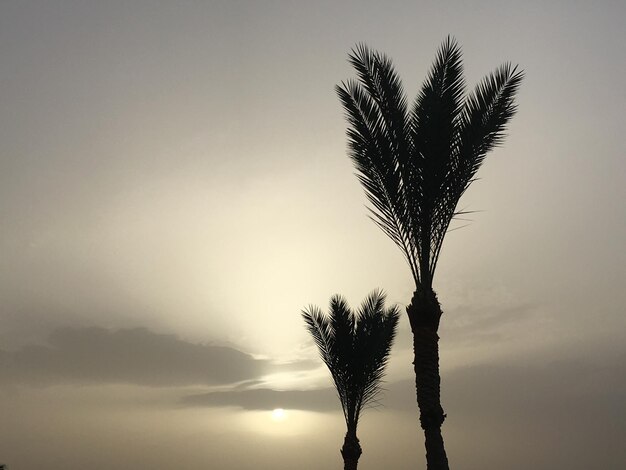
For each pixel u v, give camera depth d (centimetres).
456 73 1350
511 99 1363
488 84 1368
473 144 1320
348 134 1394
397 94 1383
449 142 1313
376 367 2230
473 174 1350
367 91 1398
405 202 1338
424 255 1323
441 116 1315
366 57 1408
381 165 1348
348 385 2233
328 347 2258
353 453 2180
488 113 1352
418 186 1324
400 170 1344
